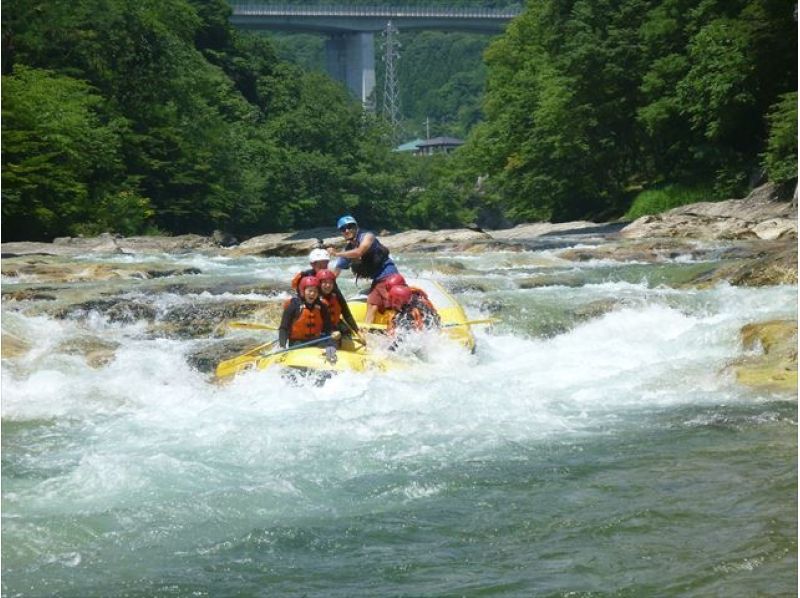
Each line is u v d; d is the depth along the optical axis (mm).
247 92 145125
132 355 20797
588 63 77000
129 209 75000
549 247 43938
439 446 14016
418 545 10523
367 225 145625
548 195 87875
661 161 81125
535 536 10664
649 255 36656
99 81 81938
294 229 131875
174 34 100312
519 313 24469
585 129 81438
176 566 10117
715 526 10727
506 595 9266
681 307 24688
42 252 48406
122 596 9461
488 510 11477
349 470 13000
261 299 26406
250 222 110250
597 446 13977
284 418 15602
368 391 16844
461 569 9883
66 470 13398
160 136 86438
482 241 44188
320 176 132375
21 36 75875
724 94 65688
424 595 9320
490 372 19031
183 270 35125
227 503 11797
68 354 20938
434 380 17953
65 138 67250
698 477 12406
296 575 9844
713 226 49344
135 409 16969
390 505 11711
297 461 13367
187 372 19594
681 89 69688
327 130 138375
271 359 18047
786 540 10242
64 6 78125
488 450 13820
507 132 93250
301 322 18297
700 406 16250
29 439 15172
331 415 15641
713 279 28875
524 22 100875
